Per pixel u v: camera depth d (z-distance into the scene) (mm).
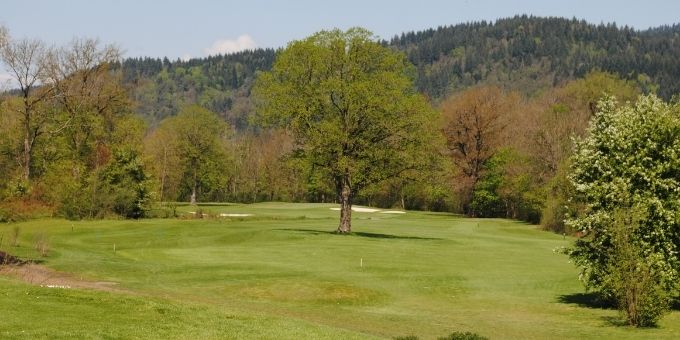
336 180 54094
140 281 28812
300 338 16672
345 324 20766
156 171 80625
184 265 34219
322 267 33906
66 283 26484
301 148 51500
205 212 79312
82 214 63688
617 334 19766
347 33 49844
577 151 26547
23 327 15195
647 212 22812
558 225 65875
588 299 26469
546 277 31891
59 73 68562
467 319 22266
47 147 72438
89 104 71562
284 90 48938
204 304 21531
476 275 32281
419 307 24562
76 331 15188
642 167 23828
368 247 43375
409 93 52062
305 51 48844
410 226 68062
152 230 53031
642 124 24547
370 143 50344
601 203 24531
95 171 65188
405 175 51219
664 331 20328
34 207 60375
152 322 17203
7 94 72125
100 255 38094
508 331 20234
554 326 21141
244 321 18500
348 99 48094
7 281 22469
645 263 21641
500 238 55219
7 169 72000
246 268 33125
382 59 50594
